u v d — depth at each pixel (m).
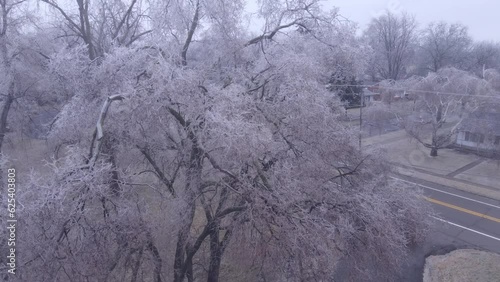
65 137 7.89
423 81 19.08
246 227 6.86
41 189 5.35
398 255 8.20
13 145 14.34
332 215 7.37
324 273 6.72
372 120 21.39
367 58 10.37
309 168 7.50
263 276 7.80
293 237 6.20
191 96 6.35
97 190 5.43
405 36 33.72
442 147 18.69
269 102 7.62
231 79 8.31
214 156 6.50
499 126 16.97
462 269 10.01
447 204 14.16
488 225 12.73
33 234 5.20
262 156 7.06
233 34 8.59
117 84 7.28
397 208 8.77
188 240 7.70
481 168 17.02
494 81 19.70
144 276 8.02
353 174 8.98
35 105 15.09
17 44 13.46
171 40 8.31
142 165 8.34
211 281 8.27
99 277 5.87
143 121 6.64
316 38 9.30
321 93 7.75
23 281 5.26
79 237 5.74
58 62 7.78
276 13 9.39
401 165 17.36
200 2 8.40
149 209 7.32
